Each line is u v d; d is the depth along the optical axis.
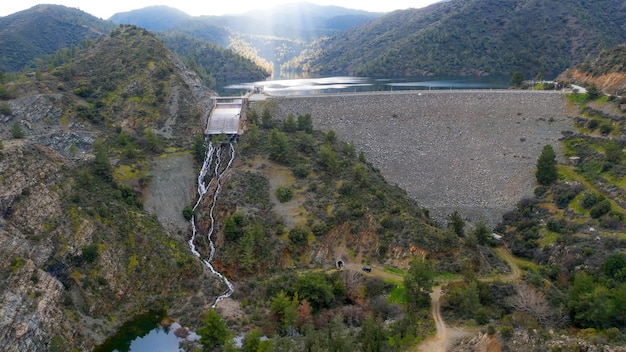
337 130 150.38
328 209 101.38
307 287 80.75
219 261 94.38
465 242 97.00
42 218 75.69
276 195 106.12
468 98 160.88
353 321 76.12
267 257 91.25
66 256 74.81
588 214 107.25
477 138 147.00
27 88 121.12
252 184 109.56
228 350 63.25
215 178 118.75
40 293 65.38
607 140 130.00
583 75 173.12
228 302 81.94
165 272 86.38
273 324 74.75
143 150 118.69
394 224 97.69
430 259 90.94
